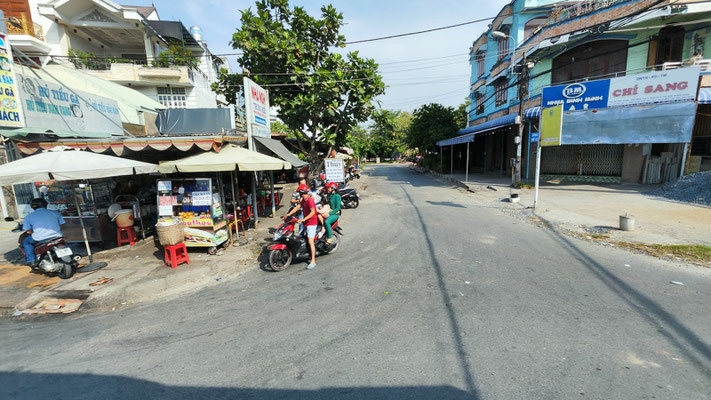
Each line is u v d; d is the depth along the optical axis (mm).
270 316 4207
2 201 11086
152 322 4227
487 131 18438
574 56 16781
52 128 8727
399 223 9500
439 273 5465
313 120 14664
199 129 13148
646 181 15273
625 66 15453
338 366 3092
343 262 6312
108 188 8195
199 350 3484
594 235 7480
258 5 14258
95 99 10492
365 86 14531
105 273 5961
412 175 28938
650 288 4633
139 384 2949
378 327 3803
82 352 3562
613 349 3211
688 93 12555
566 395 2600
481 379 2830
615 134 13805
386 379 2875
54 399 2795
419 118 28203
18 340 3914
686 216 8828
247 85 9688
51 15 17672
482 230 8328
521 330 3615
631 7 13984
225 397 2727
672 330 3527
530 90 18609
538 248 6707
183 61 19203
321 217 6406
